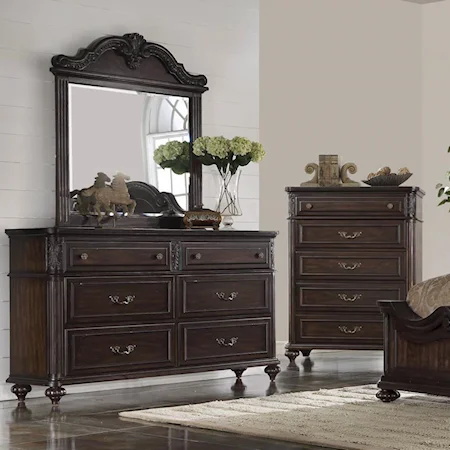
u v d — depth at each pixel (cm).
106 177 666
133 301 618
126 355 613
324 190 788
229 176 725
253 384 674
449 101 916
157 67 701
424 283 580
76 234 593
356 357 852
